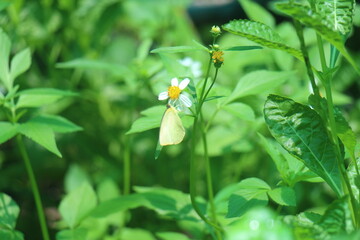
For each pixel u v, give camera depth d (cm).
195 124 81
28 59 95
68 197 98
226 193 98
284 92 118
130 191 140
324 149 79
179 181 138
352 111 138
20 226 138
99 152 145
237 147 110
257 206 80
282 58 118
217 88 91
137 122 81
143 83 110
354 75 150
